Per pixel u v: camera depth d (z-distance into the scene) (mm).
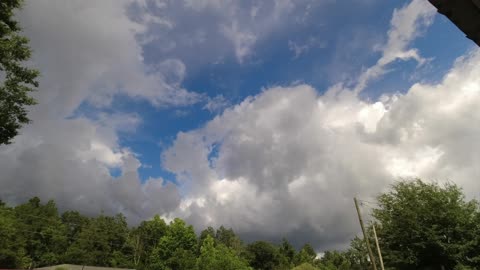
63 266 64625
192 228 85312
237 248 112938
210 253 64750
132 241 107250
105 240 102375
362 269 47719
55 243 94188
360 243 45875
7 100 16391
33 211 96062
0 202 76562
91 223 108375
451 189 30328
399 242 30516
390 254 30438
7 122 16469
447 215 28438
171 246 81375
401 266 30031
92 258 95625
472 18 1924
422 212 29375
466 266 26516
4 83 16469
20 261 77062
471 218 28656
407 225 29969
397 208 30922
